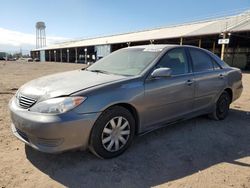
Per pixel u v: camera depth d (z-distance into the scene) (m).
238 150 3.85
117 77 3.68
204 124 5.06
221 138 4.32
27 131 3.04
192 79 4.45
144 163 3.34
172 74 4.16
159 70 3.73
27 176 2.95
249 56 31.81
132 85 3.53
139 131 3.74
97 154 3.31
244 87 11.30
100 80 3.52
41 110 3.00
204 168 3.26
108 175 3.02
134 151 3.69
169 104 4.06
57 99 3.01
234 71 5.62
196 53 4.85
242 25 25.33
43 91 3.21
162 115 4.01
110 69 4.29
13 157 3.40
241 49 33.00
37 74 17.61
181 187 2.82
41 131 2.91
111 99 3.25
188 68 4.52
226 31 24.17
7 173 3.00
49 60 78.25
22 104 3.26
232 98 5.62
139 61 4.15
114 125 3.38
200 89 4.63
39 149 3.01
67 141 2.97
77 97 3.04
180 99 4.23
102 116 3.23
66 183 2.84
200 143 4.07
